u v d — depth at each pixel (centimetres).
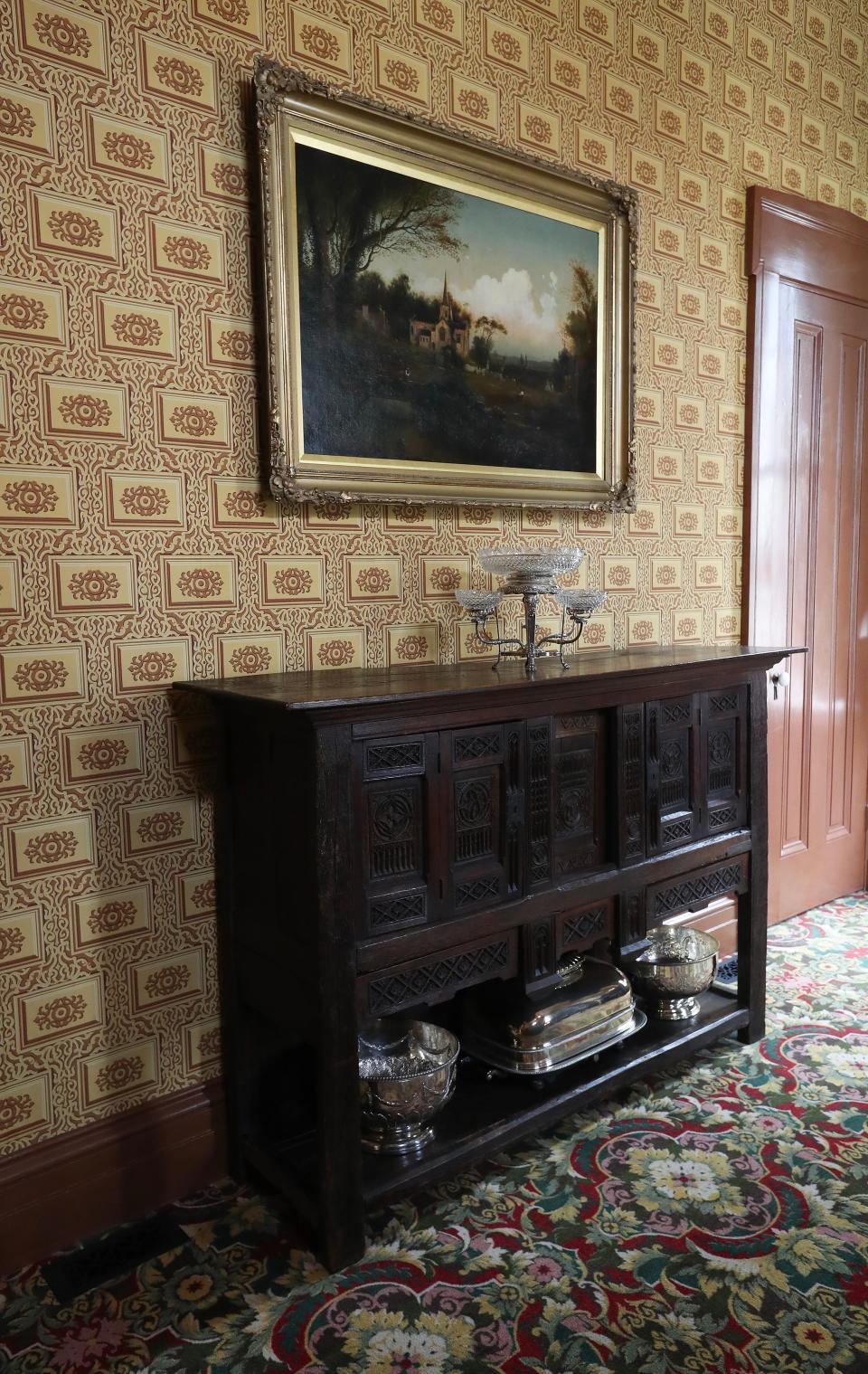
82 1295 170
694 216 300
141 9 180
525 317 248
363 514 223
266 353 198
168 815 196
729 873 252
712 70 302
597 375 268
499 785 196
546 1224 186
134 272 183
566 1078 218
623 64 274
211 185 192
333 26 209
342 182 208
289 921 179
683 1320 159
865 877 395
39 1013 181
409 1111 187
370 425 218
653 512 297
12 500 172
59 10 171
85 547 182
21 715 176
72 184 175
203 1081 205
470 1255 177
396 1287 169
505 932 200
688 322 302
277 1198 199
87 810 185
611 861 221
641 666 217
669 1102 232
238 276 198
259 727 183
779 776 354
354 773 172
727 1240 179
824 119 348
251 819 189
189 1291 170
